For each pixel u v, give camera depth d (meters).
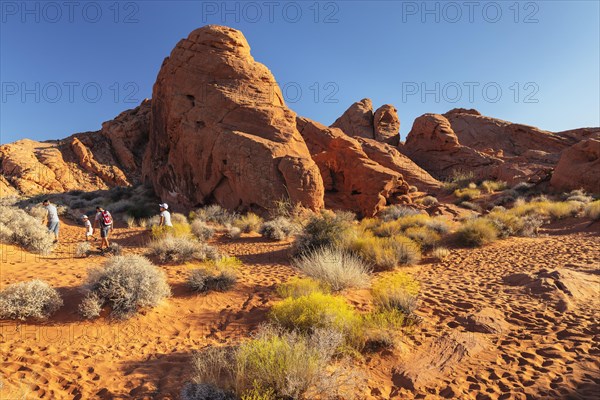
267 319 5.69
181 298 6.80
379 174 24.38
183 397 3.37
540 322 5.58
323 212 20.41
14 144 44.78
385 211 23.23
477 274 8.98
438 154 47.53
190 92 23.58
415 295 6.84
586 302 6.44
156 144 28.52
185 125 23.23
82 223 19.17
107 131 50.34
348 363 4.03
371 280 8.29
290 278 8.56
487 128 56.31
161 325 5.62
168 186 26.11
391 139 55.28
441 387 3.80
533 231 15.34
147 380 3.94
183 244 10.17
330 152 26.22
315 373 3.46
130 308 5.77
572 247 11.68
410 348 4.68
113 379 3.97
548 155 40.59
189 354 4.61
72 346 4.74
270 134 21.97
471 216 21.50
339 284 7.28
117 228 17.77
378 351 4.48
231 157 20.69
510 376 3.96
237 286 7.66
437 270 9.70
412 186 33.81
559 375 3.91
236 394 3.33
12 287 5.63
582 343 4.72
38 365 4.18
